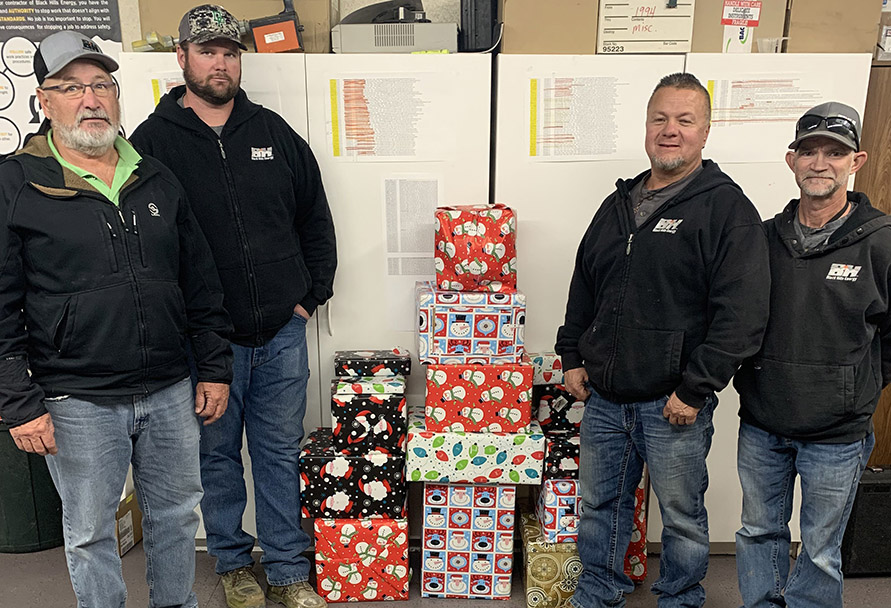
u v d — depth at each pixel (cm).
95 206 156
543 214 232
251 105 205
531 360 222
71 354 156
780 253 173
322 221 220
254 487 225
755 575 186
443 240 209
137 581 233
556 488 213
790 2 224
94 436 160
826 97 226
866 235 163
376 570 222
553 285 238
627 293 183
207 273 182
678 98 174
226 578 224
